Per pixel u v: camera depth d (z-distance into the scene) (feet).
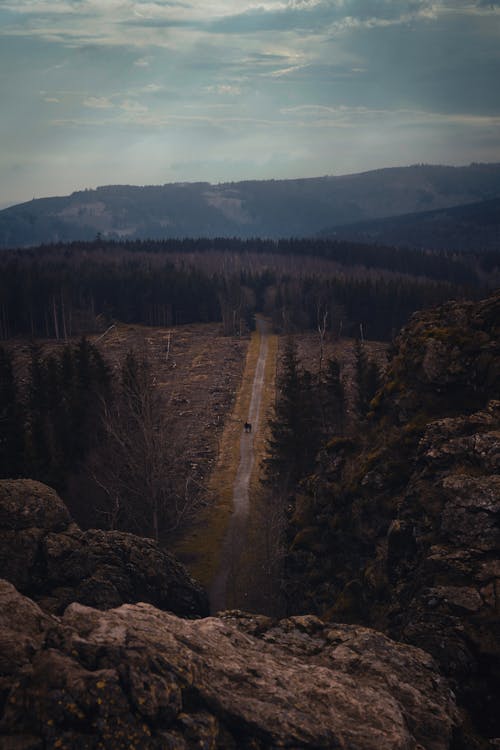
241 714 46.26
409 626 74.79
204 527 200.64
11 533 104.68
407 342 143.54
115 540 112.06
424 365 128.88
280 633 68.13
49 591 100.94
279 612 140.36
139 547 112.98
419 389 128.77
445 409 122.21
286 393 214.69
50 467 181.47
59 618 55.21
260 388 401.90
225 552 179.73
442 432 105.91
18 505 108.78
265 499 208.64
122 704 42.70
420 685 59.57
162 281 655.76
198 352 511.40
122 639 48.03
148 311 644.27
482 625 71.51
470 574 78.43
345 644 64.80
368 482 121.70
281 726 45.98
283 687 51.37
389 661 62.75
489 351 122.52
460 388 124.16
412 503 99.66
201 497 222.89
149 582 108.27
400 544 98.22
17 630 50.93
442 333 132.67
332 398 234.79
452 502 88.12
